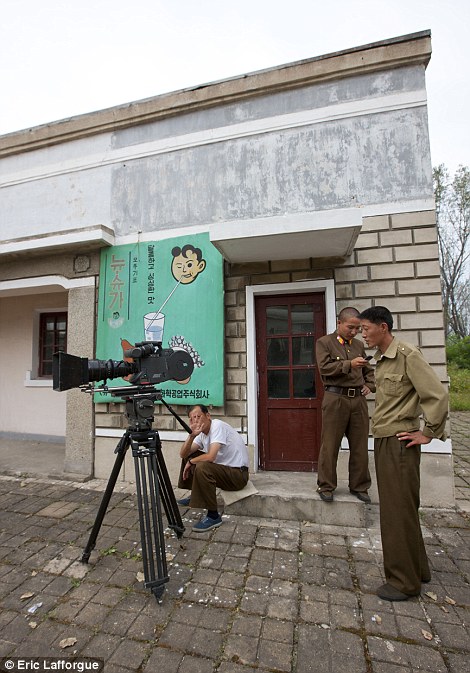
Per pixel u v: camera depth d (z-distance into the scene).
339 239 3.51
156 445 2.68
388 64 3.93
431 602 2.26
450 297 25.08
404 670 1.79
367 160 4.00
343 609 2.20
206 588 2.41
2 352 6.79
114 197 4.91
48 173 5.27
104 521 3.37
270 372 4.29
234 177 4.41
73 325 4.88
